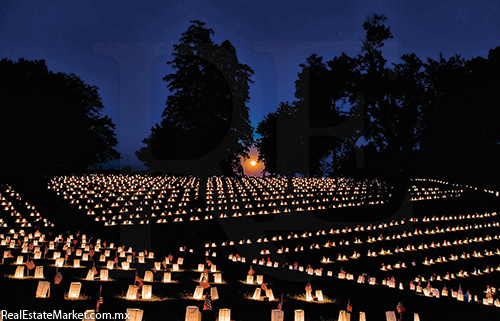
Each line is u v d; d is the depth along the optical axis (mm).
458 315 18688
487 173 56562
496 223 41719
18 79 50688
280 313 11516
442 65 59562
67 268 17344
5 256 18062
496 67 55812
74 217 34906
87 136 58438
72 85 63031
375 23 58500
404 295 20875
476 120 54938
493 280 28391
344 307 16078
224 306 13688
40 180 46406
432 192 54812
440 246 34781
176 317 11648
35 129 48281
